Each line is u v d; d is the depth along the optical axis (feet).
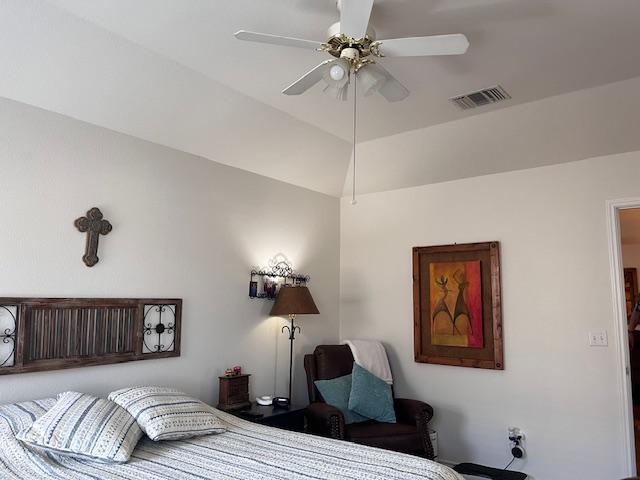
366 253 15.92
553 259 12.37
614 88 10.37
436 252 14.29
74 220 9.76
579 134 11.57
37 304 9.04
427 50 7.09
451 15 7.90
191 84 10.37
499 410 12.82
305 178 14.84
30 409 8.18
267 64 9.81
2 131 8.88
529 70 9.81
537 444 12.16
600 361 11.49
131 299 10.51
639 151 11.41
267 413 11.84
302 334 14.79
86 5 7.90
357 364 13.64
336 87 7.76
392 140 13.82
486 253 13.41
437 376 14.02
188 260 11.79
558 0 7.49
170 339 11.26
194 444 8.49
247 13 8.00
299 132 13.02
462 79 10.21
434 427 13.89
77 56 8.88
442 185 14.47
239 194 13.17
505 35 8.49
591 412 11.49
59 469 7.07
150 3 7.81
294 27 8.40
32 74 8.84
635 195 11.36
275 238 14.15
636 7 7.67
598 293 11.66
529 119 11.71
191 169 12.02
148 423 8.38
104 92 9.73
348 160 15.01
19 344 8.75
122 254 10.52
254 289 13.24
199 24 8.40
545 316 12.35
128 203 10.69
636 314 19.98
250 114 11.80
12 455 7.16
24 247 9.02
